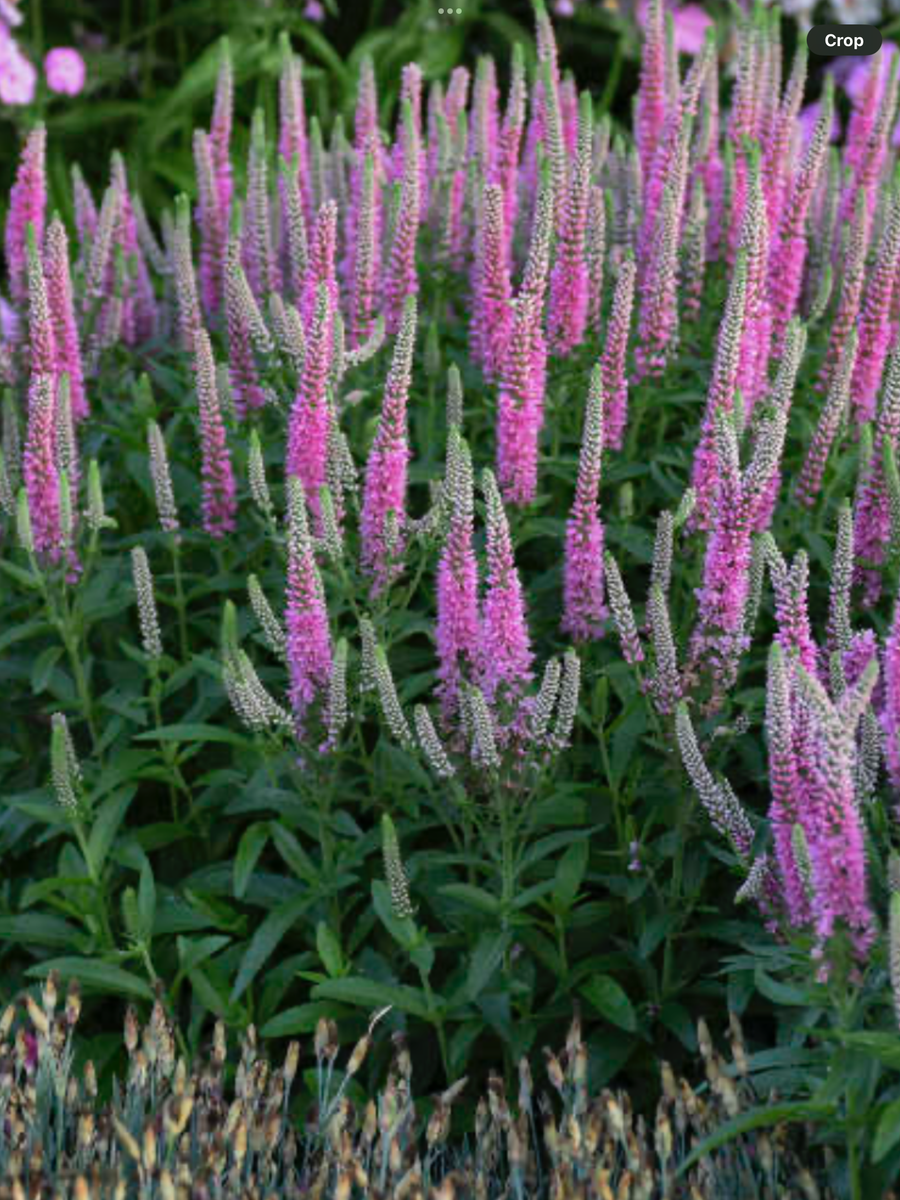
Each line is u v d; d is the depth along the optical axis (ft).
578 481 5.47
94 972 5.36
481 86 6.56
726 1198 5.04
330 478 5.57
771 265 6.06
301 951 5.76
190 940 5.51
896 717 4.81
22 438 6.23
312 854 5.77
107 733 5.69
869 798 5.07
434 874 5.57
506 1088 5.50
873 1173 4.92
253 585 5.37
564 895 5.32
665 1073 5.05
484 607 5.22
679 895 5.44
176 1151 5.23
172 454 6.22
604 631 5.61
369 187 5.94
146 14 11.07
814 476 5.76
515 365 5.59
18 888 5.90
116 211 6.63
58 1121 5.26
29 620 5.95
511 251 6.61
